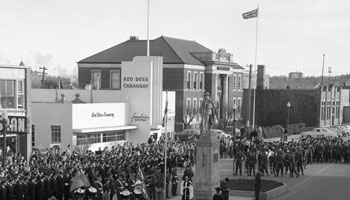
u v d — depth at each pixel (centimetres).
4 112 3631
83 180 2648
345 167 4738
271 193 3127
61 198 2842
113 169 2989
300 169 4303
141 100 5581
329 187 3584
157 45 7962
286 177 4059
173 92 6644
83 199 2633
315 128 8200
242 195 3150
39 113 4844
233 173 4131
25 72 4241
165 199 3083
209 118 3025
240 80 9375
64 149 4741
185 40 8938
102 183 2962
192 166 4428
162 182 2941
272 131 7894
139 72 5578
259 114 9725
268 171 4400
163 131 6047
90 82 7881
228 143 5394
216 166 3002
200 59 8194
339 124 10325
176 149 4328
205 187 2936
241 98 9462
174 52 7712
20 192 2617
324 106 9550
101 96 5847
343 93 10788
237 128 8231
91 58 7994
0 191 2514
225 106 8644
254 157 4072
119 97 5731
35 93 6216
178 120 7494
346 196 3247
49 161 3238
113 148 4203
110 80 7844
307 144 5062
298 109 9438
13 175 2669
